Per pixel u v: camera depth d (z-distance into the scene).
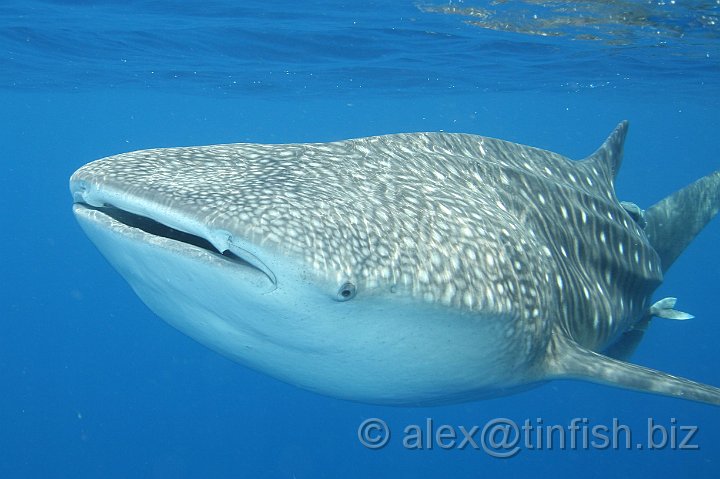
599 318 5.00
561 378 4.14
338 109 41.12
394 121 51.94
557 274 4.39
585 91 28.86
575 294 4.61
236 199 2.77
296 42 17.67
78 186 3.01
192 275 2.68
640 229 6.23
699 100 30.98
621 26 14.34
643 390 3.82
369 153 3.93
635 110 38.78
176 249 2.60
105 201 2.92
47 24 16.12
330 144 3.92
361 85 26.88
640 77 23.00
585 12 13.30
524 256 3.84
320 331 2.93
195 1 13.77
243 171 3.27
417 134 4.35
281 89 28.70
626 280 5.60
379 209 3.21
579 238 5.00
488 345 3.54
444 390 3.78
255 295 2.66
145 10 14.57
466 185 4.19
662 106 35.59
